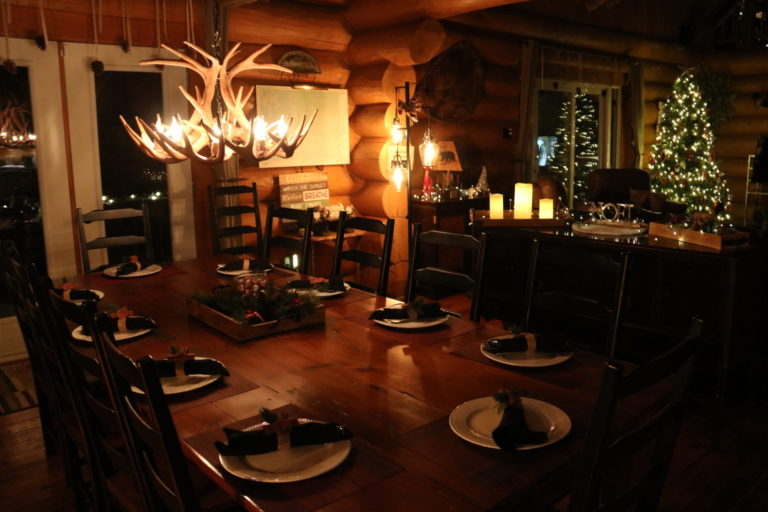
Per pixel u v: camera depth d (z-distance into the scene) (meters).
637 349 3.78
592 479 1.21
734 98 9.50
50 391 2.71
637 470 1.93
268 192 5.38
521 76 7.03
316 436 1.52
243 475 1.40
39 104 4.30
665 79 9.68
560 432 1.57
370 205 5.83
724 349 3.21
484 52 6.55
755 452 3.10
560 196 6.36
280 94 5.19
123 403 1.62
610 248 3.69
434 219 5.69
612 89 8.92
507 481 1.38
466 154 6.65
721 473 2.91
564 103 8.05
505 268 4.41
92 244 3.76
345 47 5.62
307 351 2.24
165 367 1.95
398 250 5.89
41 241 4.49
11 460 3.13
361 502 1.32
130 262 3.50
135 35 4.57
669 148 9.01
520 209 4.34
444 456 1.50
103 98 4.56
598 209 4.32
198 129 2.87
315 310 2.54
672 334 3.61
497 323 5.02
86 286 3.24
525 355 2.11
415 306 2.50
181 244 5.02
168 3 4.62
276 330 2.44
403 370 2.05
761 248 3.46
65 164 4.46
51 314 2.04
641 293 3.73
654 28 9.56
